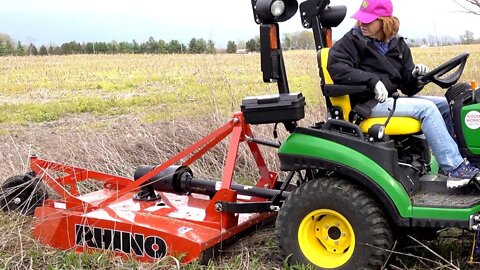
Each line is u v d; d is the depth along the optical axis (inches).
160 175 201.8
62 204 195.8
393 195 152.7
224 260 177.3
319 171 171.5
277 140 250.4
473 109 157.0
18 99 579.8
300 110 168.2
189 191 201.3
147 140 278.2
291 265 164.1
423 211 151.3
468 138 158.2
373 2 166.2
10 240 190.9
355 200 155.5
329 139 160.6
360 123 165.8
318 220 163.3
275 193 187.2
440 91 325.7
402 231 167.2
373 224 154.3
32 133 359.3
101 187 244.5
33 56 1354.6
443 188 163.2
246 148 258.1
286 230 164.1
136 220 179.9
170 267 168.9
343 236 160.9
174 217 185.2
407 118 162.1
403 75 174.7
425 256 171.3
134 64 994.7
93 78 798.5
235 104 312.8
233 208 177.5
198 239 170.6
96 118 437.1
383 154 155.0
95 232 181.3
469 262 158.2
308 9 176.1
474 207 150.0
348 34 167.2
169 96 512.1
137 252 175.9
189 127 282.0
